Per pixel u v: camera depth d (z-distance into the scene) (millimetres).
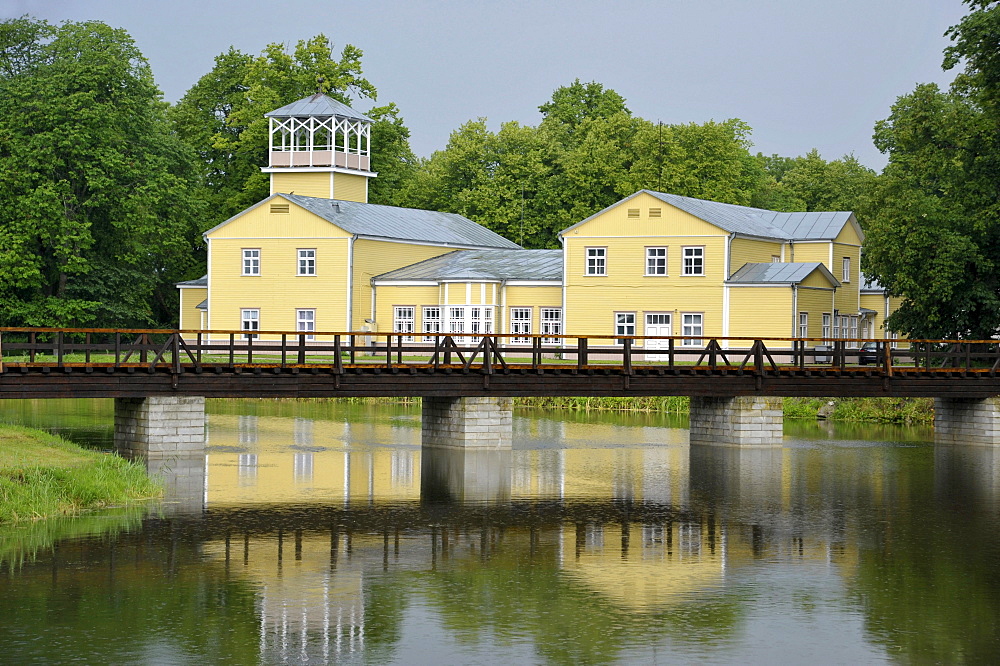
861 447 86250
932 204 103875
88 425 88000
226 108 170875
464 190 166250
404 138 186125
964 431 89625
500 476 68750
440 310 128875
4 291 129250
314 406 114000
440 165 179750
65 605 39750
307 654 35719
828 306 123938
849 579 44656
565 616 39594
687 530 53344
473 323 127375
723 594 42406
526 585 43344
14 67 138125
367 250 132125
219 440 83875
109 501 56844
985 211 101812
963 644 37125
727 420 84438
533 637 37438
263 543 49125
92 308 132500
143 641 36469
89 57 131000
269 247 133125
